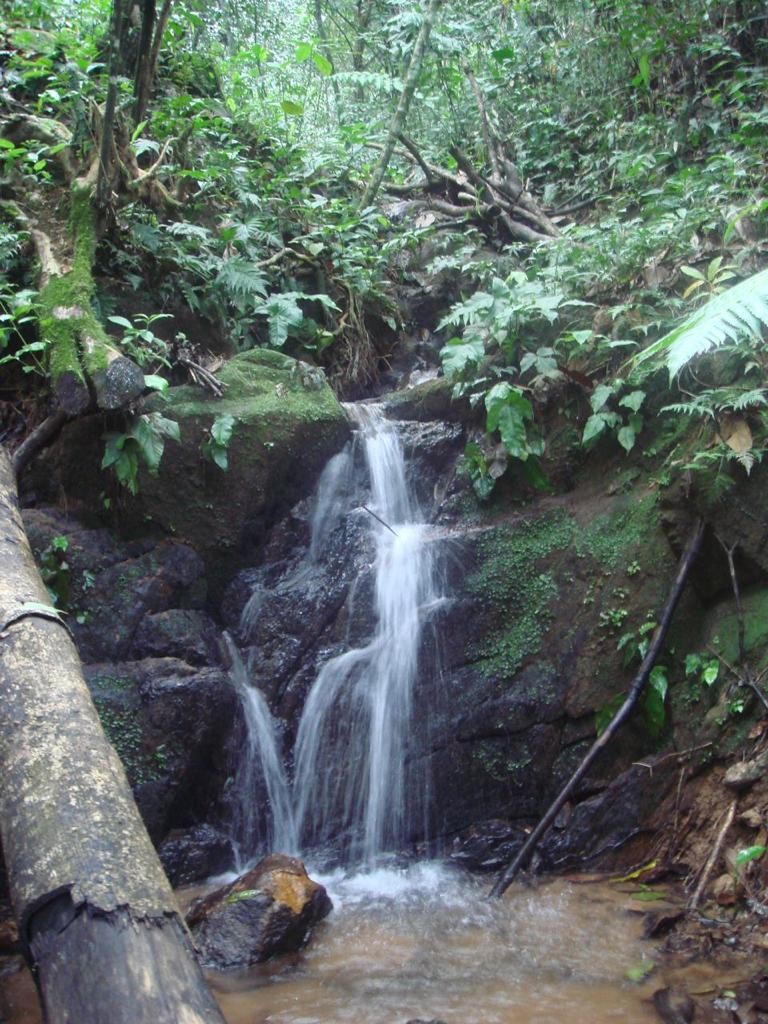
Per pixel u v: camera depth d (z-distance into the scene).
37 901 2.19
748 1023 2.70
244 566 4.98
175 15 7.79
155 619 4.49
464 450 5.21
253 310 5.87
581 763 4.01
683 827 3.79
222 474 4.85
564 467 4.81
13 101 5.98
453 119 8.45
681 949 3.19
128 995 2.01
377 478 5.18
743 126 6.41
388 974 3.11
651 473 4.46
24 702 2.70
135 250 5.47
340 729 4.31
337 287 6.39
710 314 2.21
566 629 4.34
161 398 4.84
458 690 4.34
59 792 2.43
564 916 3.50
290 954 3.28
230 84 8.45
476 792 4.21
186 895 3.84
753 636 3.88
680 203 5.63
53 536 4.46
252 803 4.26
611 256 5.20
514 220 7.38
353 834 4.20
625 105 8.02
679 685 4.08
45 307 4.64
